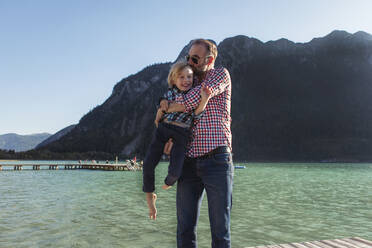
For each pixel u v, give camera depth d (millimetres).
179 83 2592
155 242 8586
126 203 15773
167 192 21406
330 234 9555
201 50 2734
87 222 11031
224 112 2672
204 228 10039
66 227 10258
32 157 171875
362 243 4332
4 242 8500
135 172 51812
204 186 2688
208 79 2580
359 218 12156
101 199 17344
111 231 9750
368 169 79000
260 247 4180
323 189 25031
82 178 36375
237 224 10867
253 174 50500
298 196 19578
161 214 12633
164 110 2518
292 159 189125
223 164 2559
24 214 12523
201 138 2592
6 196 18547
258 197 18766
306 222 11273
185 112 2504
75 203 15719
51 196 18672
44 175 42219
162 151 2625
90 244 8367
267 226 10570
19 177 37688
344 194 21219
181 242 2785
